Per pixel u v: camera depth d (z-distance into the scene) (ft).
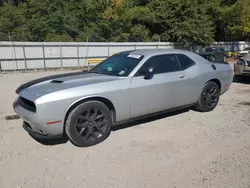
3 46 50.80
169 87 14.39
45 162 10.41
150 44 73.31
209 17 91.45
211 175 9.39
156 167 9.98
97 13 100.83
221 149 11.55
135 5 101.81
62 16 98.43
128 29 94.89
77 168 9.93
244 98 21.83
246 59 28.53
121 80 12.67
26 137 13.04
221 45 96.27
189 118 15.98
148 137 12.94
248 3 92.07
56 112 10.85
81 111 11.48
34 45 54.34
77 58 60.44
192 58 16.24
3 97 23.58
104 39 95.86
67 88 11.32
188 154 11.09
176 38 86.79
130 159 10.64
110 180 9.10
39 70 55.26
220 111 17.63
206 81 16.61
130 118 13.32
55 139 12.72
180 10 84.02
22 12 96.58
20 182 8.99
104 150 11.51
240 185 8.73
